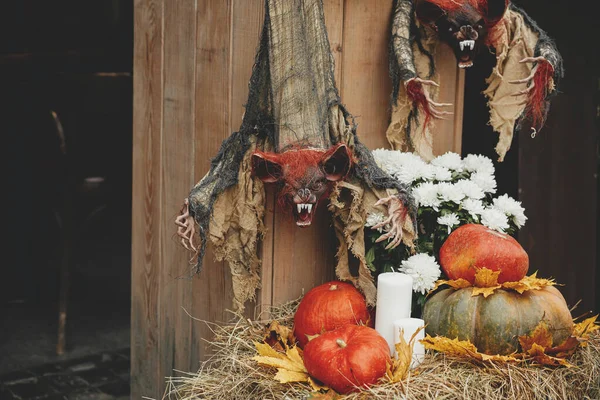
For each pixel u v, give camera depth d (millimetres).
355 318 2945
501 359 2768
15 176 6715
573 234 4465
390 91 3352
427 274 2975
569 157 4414
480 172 3262
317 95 2879
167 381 3641
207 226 2832
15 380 5129
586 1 4406
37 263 6875
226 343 3000
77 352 5641
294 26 2863
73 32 6707
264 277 3125
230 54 3145
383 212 2883
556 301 2955
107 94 5816
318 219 3223
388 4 3309
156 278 3703
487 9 3020
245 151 2883
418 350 2820
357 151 2926
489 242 2949
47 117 6594
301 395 2648
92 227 7867
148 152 3703
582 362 2971
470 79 4531
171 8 3486
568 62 4371
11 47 6656
